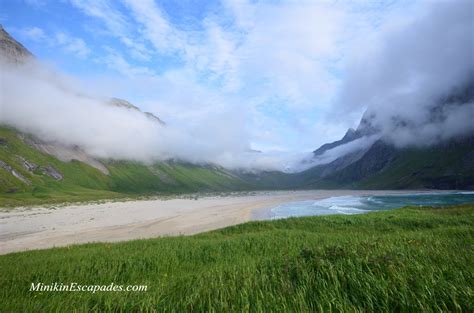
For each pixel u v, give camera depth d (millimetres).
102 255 12672
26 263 11898
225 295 5227
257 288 5516
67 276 9188
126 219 47719
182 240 17984
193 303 5133
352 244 8609
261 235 17828
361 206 78000
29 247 26234
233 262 10656
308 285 5457
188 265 11227
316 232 20938
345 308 4387
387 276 5410
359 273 5555
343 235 17062
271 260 8531
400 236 11586
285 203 94438
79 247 18078
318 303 4562
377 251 7258
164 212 60906
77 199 108562
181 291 6086
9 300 6410
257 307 4625
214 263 11234
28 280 8727
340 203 92062
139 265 10547
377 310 4457
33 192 119000
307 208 73125
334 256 7199
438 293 4434
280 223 25828
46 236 31766
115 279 8945
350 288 5152
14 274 9430
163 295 5898
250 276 6297
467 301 4121
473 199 93938
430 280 4832
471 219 21000
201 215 54594
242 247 14156
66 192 132500
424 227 20875
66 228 37562
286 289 5332
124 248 15117
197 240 17906
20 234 33219
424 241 9703
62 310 5418
